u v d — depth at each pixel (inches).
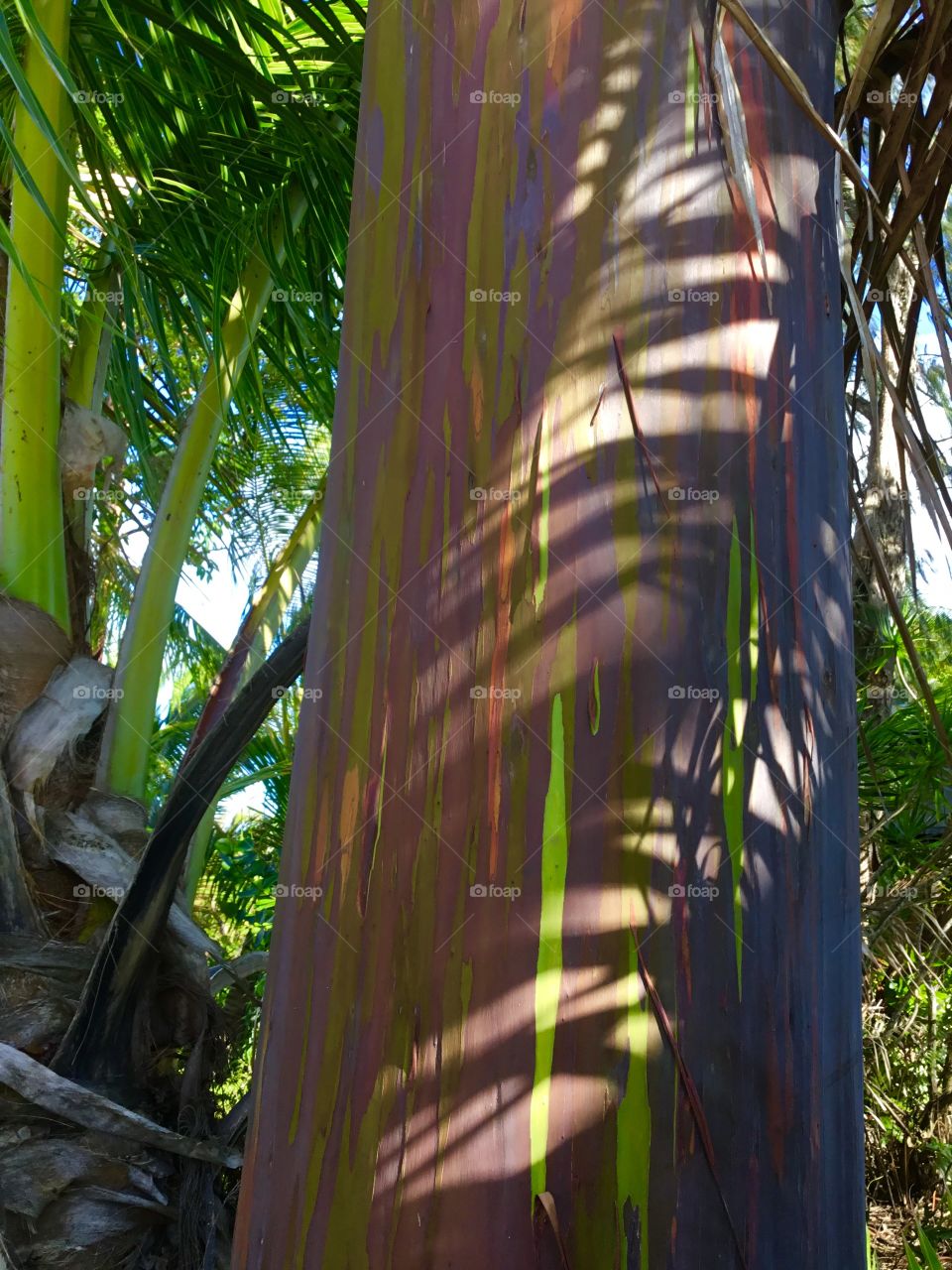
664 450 29.8
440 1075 27.4
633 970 27.3
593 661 28.6
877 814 128.7
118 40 93.7
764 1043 28.2
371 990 28.6
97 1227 70.7
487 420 30.3
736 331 31.2
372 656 30.9
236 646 91.4
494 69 32.4
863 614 137.6
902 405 38.6
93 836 81.8
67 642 85.0
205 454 97.1
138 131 101.1
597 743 28.2
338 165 97.5
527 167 31.4
